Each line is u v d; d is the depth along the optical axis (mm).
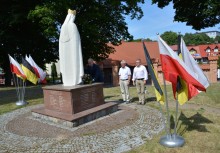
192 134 6707
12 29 24297
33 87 21156
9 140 7008
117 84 24078
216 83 18141
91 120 8539
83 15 21422
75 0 20438
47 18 19406
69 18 9172
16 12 22484
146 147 6027
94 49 24641
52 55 27750
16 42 23469
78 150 6105
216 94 12617
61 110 8734
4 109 11320
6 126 8430
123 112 9641
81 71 9273
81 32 22609
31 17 20250
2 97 15383
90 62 10375
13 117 9695
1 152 6195
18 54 25266
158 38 5855
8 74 27656
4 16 22547
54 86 9375
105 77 32062
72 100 8344
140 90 11117
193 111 9352
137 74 11047
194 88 6020
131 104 11227
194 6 21375
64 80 9484
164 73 5941
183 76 5590
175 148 5844
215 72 20328
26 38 24203
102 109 9078
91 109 8984
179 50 6316
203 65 20594
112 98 13227
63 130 7590
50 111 9055
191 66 6125
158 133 6980
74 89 8391
